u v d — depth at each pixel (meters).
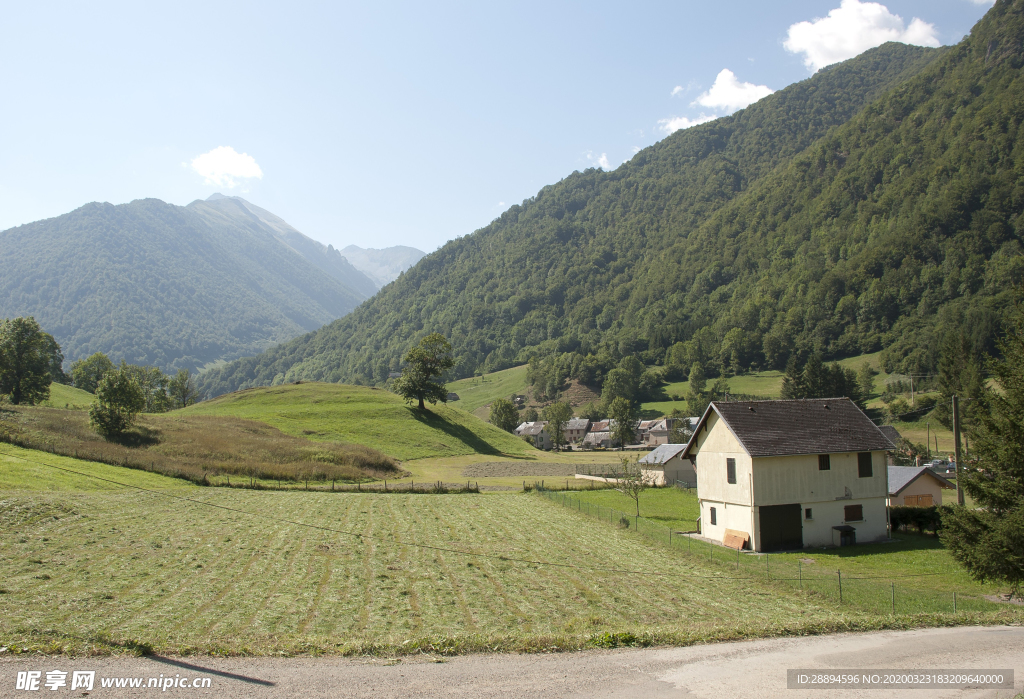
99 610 19.84
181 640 16.14
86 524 34.12
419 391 121.75
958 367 110.50
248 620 19.42
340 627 19.19
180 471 56.38
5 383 97.00
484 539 36.56
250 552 30.25
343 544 33.41
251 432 87.38
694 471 72.62
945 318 166.62
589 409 192.88
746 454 39.72
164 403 140.50
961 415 94.38
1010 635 17.25
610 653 14.88
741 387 186.88
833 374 136.62
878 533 41.62
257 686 12.18
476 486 64.00
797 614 21.95
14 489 41.03
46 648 13.96
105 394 66.75
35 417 69.94
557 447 162.12
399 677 12.84
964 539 26.00
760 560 32.50
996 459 26.19
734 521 40.88
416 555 31.31
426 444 100.69
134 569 25.83
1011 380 26.47
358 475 69.00
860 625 18.12
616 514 43.91
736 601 24.00
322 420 106.06
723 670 13.46
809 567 32.81
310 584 24.67
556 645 15.26
